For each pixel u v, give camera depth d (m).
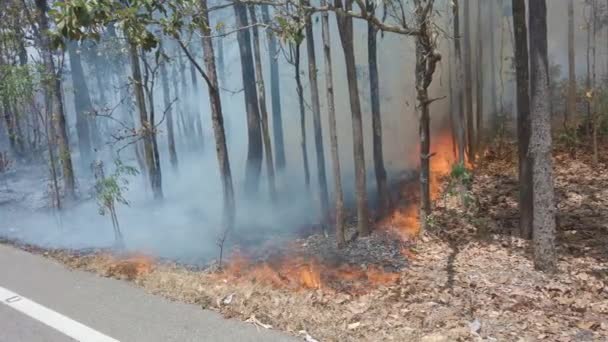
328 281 5.62
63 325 3.89
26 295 4.55
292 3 4.76
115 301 4.36
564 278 5.31
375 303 4.65
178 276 5.09
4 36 10.23
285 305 4.26
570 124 10.52
